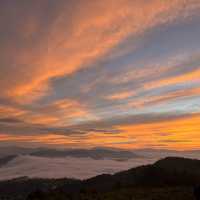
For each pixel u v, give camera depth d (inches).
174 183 3444.9
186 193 2079.2
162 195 2075.5
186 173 3806.6
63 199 1930.4
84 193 2207.2
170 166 4379.9
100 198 1961.1
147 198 1951.3
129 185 3690.9
